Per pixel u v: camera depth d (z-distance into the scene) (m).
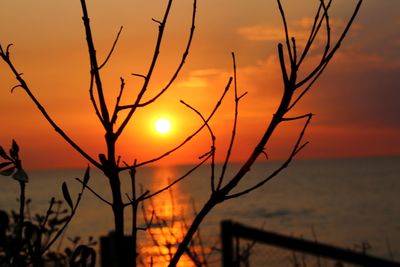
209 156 2.61
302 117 2.54
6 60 2.61
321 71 2.58
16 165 2.38
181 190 146.38
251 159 2.50
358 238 55.16
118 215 2.46
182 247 2.43
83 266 2.48
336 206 101.31
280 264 7.44
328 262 8.85
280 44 2.57
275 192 139.25
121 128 2.56
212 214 86.00
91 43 2.59
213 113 2.73
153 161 2.57
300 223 75.62
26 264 2.53
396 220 72.94
